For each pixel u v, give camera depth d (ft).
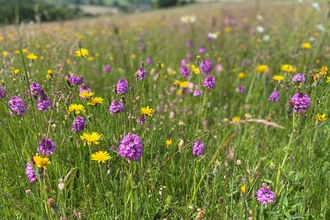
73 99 2.56
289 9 10.32
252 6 13.85
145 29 8.00
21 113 2.11
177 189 2.27
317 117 2.20
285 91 3.10
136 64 4.81
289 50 4.74
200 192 2.19
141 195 1.99
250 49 5.48
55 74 3.21
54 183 2.11
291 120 3.11
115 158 2.31
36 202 1.91
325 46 4.58
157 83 3.77
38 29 6.64
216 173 1.84
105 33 7.37
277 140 3.13
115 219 1.79
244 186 1.77
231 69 4.59
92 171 2.14
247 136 3.11
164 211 2.05
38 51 4.21
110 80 4.29
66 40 5.48
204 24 8.73
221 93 4.15
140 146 1.74
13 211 1.92
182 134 2.58
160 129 2.80
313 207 1.90
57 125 2.36
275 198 2.03
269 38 5.98
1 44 4.60
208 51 5.29
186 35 7.09
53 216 1.72
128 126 2.39
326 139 2.54
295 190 2.28
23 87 2.60
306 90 2.51
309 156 2.39
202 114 3.26
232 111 3.68
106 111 2.60
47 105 2.15
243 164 2.33
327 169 2.31
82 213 1.97
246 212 1.87
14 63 3.47
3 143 2.17
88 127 2.43
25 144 2.14
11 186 2.15
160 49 5.97
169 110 3.23
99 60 5.05
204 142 2.58
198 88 2.87
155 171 2.19
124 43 6.14
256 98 3.78
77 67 3.94
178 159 2.51
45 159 1.56
